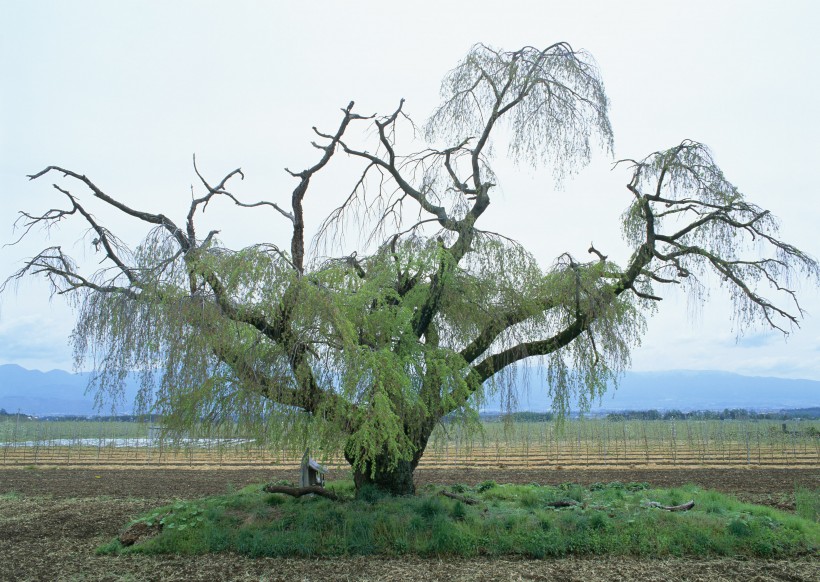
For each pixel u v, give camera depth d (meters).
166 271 11.73
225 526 13.07
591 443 50.81
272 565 11.50
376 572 11.03
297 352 12.05
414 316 13.85
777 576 10.88
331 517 12.95
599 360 14.66
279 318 12.05
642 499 14.55
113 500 20.14
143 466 33.25
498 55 16.05
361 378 11.73
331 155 14.66
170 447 12.59
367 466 14.38
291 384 12.04
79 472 30.05
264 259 12.02
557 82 15.55
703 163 14.82
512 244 14.45
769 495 20.70
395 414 12.20
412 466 15.27
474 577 10.74
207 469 31.41
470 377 13.56
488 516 13.20
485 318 14.20
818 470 30.09
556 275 14.37
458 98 16.03
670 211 15.08
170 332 11.34
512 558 11.96
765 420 76.38
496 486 17.42
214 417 12.15
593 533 12.52
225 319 11.62
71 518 16.61
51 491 22.66
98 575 11.02
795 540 12.55
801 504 16.56
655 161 14.92
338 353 12.02
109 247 13.02
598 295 14.09
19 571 11.31
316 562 11.68
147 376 11.68
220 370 11.88
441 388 12.87
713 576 10.85
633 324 14.95
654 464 33.69
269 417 12.09
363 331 13.02
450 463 33.56
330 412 12.19
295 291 12.05
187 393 11.61
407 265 13.77
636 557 12.04
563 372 14.72
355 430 11.97
